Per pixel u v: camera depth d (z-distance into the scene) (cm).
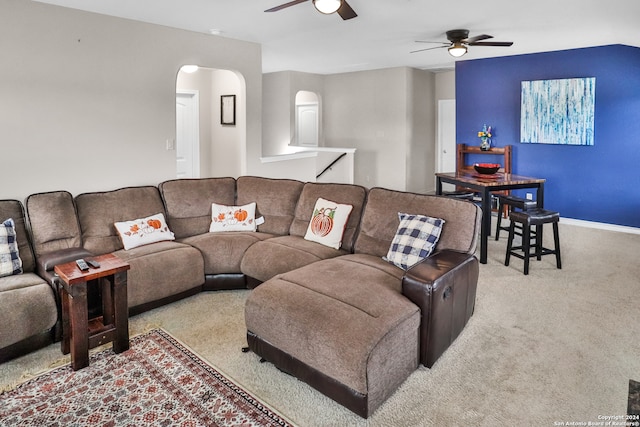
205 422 212
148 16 419
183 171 692
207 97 697
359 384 207
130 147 439
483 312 335
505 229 524
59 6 378
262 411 220
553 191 639
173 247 362
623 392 232
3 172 361
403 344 232
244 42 539
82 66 397
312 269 293
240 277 375
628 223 581
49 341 282
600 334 298
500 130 683
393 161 810
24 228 329
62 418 214
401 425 210
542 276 414
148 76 446
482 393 234
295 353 237
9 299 262
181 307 344
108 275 268
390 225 337
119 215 376
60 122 388
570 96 604
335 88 880
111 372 254
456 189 729
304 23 451
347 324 222
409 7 393
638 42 540
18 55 359
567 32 491
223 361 267
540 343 286
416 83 802
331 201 382
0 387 238
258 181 442
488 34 500
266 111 878
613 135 578
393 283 273
